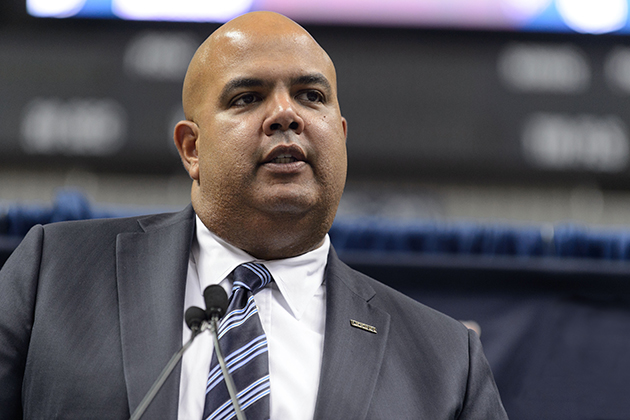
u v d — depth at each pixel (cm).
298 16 970
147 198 952
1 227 455
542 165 952
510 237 482
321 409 229
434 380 253
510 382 414
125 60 942
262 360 230
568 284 432
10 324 236
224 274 256
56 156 930
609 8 962
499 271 434
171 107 938
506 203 971
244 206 251
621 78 958
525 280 433
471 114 963
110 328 231
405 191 968
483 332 424
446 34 976
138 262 253
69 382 218
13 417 232
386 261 437
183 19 949
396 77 971
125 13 948
